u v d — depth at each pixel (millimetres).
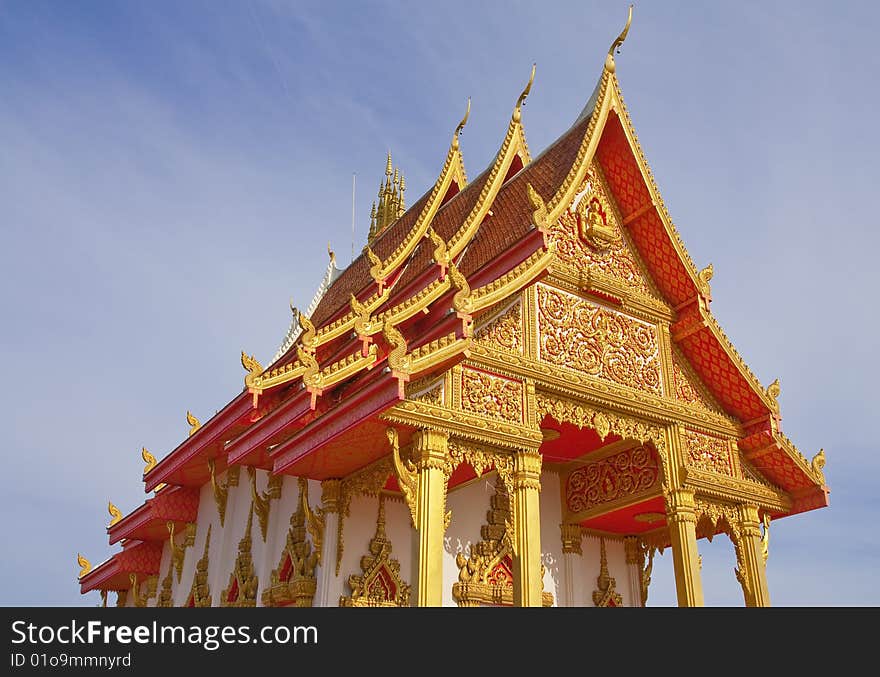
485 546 12914
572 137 13430
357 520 11516
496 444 10109
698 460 12742
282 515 13289
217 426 13867
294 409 10328
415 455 9531
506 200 13867
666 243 13156
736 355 13094
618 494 13539
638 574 15039
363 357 10500
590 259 12828
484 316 10953
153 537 18297
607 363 12164
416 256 16188
